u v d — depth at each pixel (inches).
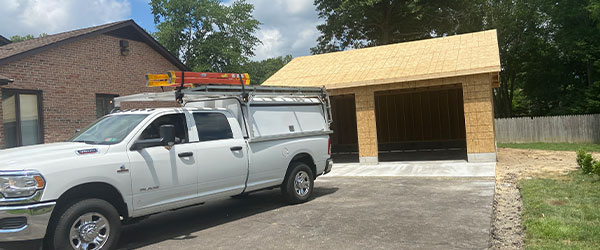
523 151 707.4
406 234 225.5
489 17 1422.2
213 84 279.9
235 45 1438.2
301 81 642.2
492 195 319.6
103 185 212.2
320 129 361.1
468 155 524.4
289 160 319.6
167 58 692.7
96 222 205.5
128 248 227.6
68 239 194.7
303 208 307.4
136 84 633.0
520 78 1530.5
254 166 290.2
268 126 307.7
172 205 242.1
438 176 427.2
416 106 834.2
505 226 240.5
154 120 243.6
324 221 263.3
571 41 1163.3
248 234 243.1
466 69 507.2
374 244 210.7
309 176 337.1
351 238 223.0
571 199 279.4
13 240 183.2
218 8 1427.2
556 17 1192.8
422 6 1341.0
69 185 195.6
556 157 581.9
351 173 493.7
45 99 504.4
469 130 523.2
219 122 278.2
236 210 315.9
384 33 1434.5
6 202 182.4
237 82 299.9
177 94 254.1
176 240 239.6
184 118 258.2
